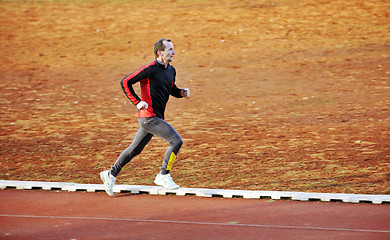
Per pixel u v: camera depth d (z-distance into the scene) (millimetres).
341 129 18281
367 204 10875
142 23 39844
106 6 45406
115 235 9266
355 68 28562
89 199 11570
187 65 30516
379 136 17109
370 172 13273
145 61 31500
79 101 24156
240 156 15258
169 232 9391
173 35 36750
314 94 24156
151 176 13477
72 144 17078
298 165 14133
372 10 40625
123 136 18109
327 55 31406
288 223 9781
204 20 39875
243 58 31578
